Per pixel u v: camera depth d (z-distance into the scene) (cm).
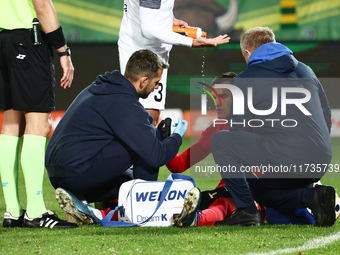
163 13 1173
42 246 691
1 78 912
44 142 905
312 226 865
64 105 4775
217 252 650
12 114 927
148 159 874
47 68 902
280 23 4712
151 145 869
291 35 4728
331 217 850
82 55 4841
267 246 690
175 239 734
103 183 917
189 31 1235
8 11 887
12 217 885
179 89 4975
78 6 4659
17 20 886
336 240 733
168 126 991
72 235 779
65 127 888
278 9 4678
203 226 875
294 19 4697
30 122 897
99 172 893
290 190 886
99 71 4859
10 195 895
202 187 1617
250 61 921
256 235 770
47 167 912
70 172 877
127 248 672
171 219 888
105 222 880
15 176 909
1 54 898
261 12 4694
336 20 4644
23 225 878
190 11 4706
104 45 4825
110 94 887
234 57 4950
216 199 964
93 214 913
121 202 897
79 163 871
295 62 910
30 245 698
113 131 877
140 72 898
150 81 913
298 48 4831
